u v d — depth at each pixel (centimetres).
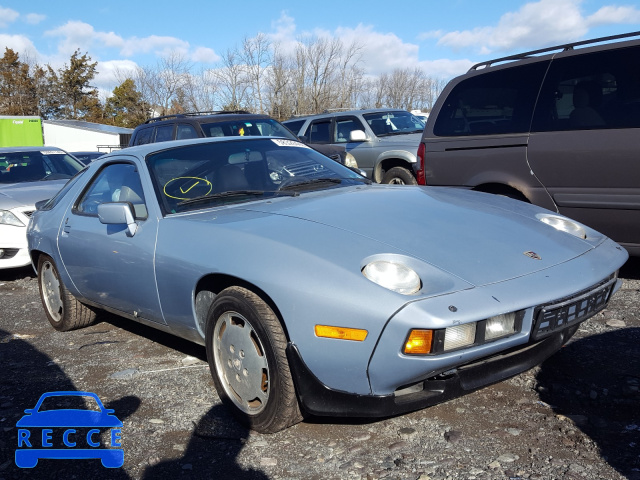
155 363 402
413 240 291
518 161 543
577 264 299
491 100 570
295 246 285
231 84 3272
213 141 425
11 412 339
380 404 260
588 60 509
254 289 292
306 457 272
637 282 523
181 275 329
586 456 259
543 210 371
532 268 284
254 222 322
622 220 490
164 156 403
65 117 5709
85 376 387
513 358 282
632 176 475
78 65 5741
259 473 262
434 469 256
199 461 276
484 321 253
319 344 262
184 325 345
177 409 329
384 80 3822
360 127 995
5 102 5422
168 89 4103
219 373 317
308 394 271
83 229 423
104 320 516
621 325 414
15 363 423
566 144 509
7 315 563
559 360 362
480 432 285
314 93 3234
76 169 903
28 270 789
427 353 245
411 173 888
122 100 5669
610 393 316
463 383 267
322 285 263
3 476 274
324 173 426
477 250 289
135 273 367
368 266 267
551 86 527
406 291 255
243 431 301
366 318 251
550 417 296
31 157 880
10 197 730
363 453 273
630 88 483
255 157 418
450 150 596
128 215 367
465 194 394
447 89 609
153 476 266
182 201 370
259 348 293
